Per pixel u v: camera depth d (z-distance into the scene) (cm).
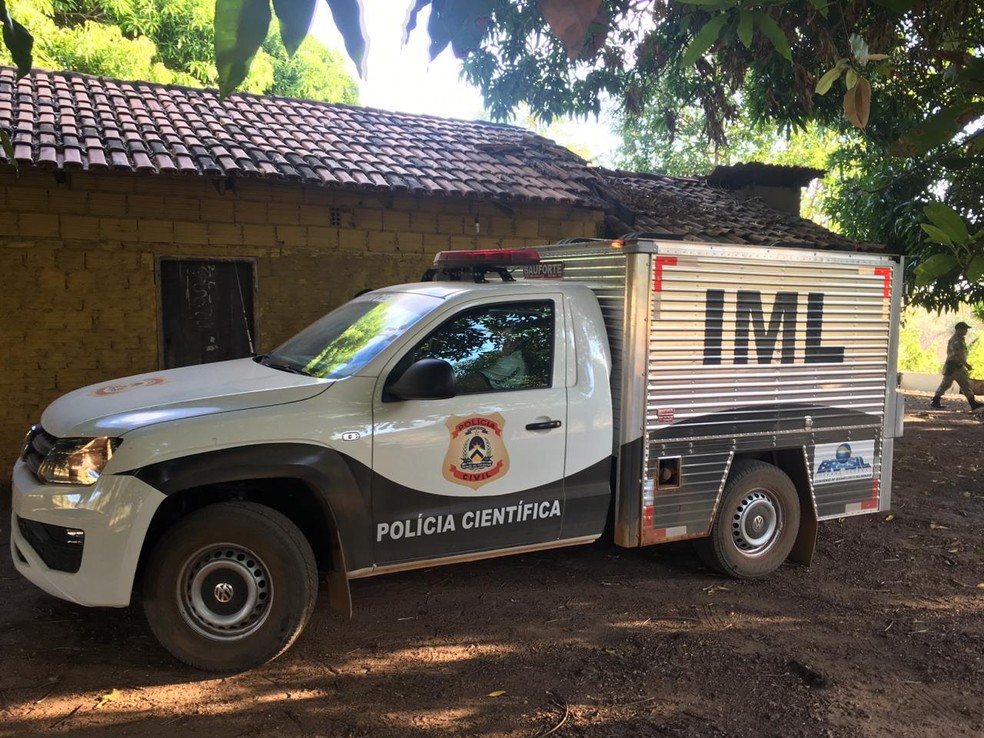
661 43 751
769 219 1149
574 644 410
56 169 630
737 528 507
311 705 343
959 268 149
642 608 461
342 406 388
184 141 759
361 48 114
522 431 432
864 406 547
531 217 898
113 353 723
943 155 180
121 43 1241
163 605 358
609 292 478
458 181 820
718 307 485
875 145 1019
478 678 371
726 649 407
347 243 812
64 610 432
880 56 191
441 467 410
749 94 950
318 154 809
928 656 404
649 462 471
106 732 318
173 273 753
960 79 153
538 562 538
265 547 369
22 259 686
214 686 358
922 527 647
